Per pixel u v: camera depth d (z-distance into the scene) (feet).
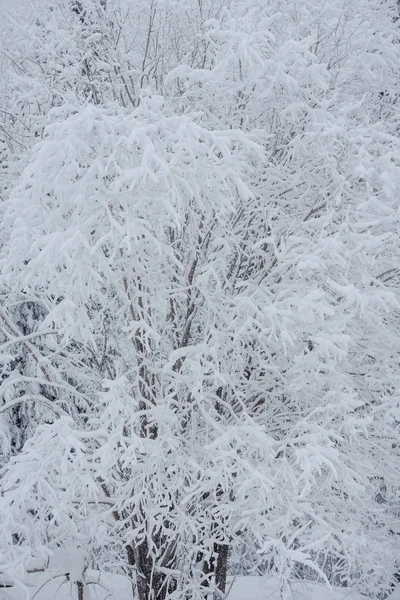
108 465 14.75
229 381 16.99
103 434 14.66
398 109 19.92
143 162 11.00
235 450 14.92
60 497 14.20
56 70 19.21
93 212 12.68
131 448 14.02
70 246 11.67
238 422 16.61
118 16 19.74
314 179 18.48
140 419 17.54
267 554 16.24
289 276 17.25
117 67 19.31
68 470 15.44
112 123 11.89
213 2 19.57
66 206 12.69
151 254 16.15
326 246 14.48
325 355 15.93
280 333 15.70
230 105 18.13
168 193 11.89
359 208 14.79
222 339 16.78
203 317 18.49
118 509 16.72
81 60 18.45
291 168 18.76
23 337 16.89
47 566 17.54
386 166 14.94
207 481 15.88
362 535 17.54
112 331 18.88
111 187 11.87
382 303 13.89
